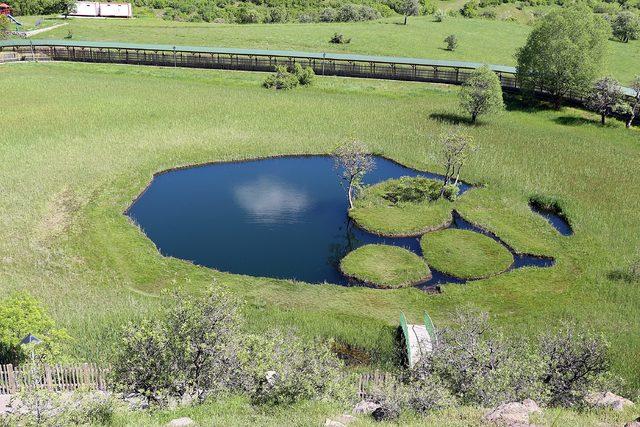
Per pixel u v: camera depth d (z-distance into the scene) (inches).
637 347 1123.3
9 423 647.8
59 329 1015.0
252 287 1357.0
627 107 2596.0
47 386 843.4
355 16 5068.9
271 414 729.6
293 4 5561.0
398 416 718.5
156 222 1676.9
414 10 5285.4
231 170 2076.8
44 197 1708.9
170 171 2027.6
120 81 3024.1
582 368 837.2
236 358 807.1
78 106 2556.6
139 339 760.3
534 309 1282.0
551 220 1768.0
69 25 4264.3
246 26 4515.3
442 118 2620.6
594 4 5807.1
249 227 1683.1
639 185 1950.1
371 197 1865.2
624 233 1625.2
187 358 775.1
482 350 840.3
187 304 786.8
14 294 995.3
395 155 2209.6
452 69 3491.6
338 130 2426.2
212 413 722.8
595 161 2160.4
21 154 2003.0
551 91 2898.6
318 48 3873.0
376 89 3075.8
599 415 720.3
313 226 1706.4
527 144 2324.1
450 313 1279.5
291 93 2952.8
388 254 1529.3
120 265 1409.9
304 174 2075.5
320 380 802.8
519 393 767.7
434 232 1656.0
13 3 4653.1
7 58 3339.1
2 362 959.0
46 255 1414.9
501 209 1796.3
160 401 760.3
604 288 1355.8
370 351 1119.6
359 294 1349.7
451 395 770.2
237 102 2726.4
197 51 3331.7
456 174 2042.3
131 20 4603.8
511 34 4495.6
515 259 1537.9
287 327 1151.6
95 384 885.2
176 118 2466.8
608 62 3693.4
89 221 1600.6
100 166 1957.4
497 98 2482.8
